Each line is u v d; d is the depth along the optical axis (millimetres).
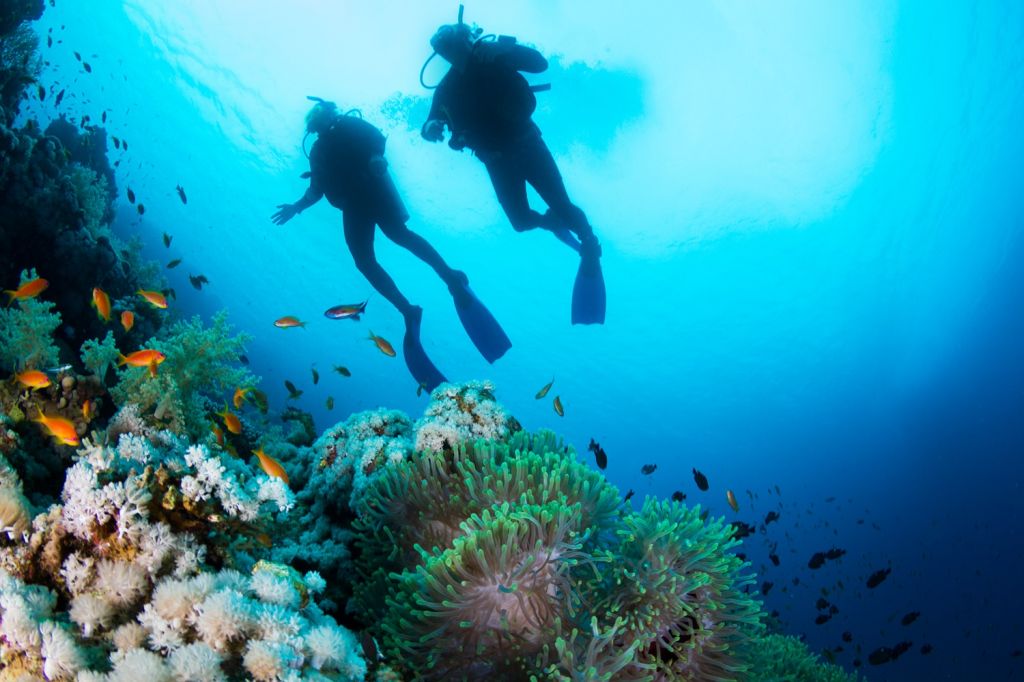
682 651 2740
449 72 7977
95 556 2215
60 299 5941
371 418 4398
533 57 7758
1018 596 25688
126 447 2652
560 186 8211
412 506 3303
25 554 2227
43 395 3613
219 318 4840
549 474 3162
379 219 8492
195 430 4355
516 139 7922
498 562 2584
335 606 3344
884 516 32000
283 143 27844
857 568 27266
